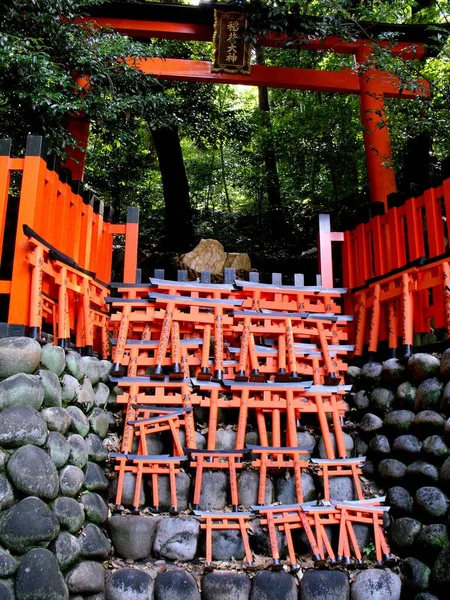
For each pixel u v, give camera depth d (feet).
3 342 8.80
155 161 36.37
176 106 29.99
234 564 9.90
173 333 12.57
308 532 10.09
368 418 12.32
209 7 20.40
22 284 9.52
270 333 13.10
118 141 20.63
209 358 12.94
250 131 32.71
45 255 10.64
